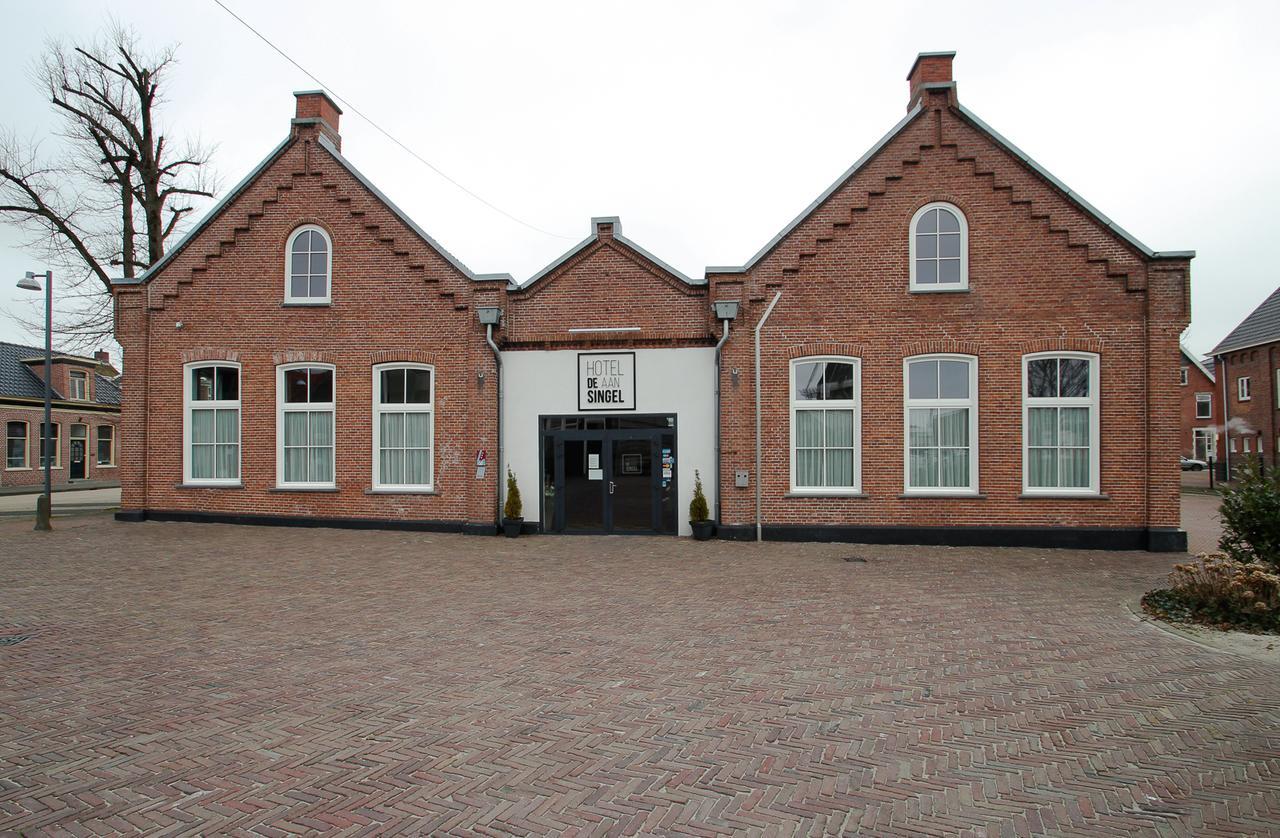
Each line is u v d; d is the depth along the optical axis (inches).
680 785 172.2
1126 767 181.6
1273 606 317.1
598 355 595.8
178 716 211.6
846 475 566.9
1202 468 2137.1
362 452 613.9
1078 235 544.7
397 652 275.3
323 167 625.3
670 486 588.1
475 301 602.2
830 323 563.8
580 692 233.5
